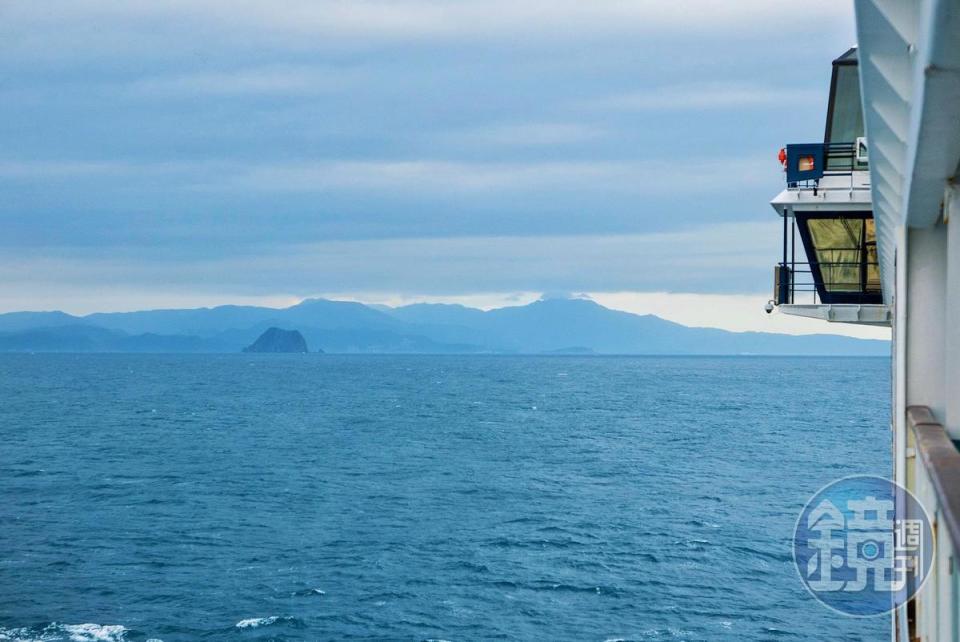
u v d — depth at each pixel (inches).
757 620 1311.5
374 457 3164.4
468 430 4148.6
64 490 2444.6
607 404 5954.7
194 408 5521.7
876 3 253.3
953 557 181.6
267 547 1764.3
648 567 1608.0
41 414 4940.9
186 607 1376.7
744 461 3048.7
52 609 1360.7
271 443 3599.9
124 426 4291.3
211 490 2450.8
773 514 2085.4
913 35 250.1
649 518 2046.0
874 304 761.0
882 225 507.8
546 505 2219.5
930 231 400.8
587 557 1680.6
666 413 5172.2
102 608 1368.1
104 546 1769.2
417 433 4018.2
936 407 405.4
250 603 1395.2
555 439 3754.9
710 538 1828.2
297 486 2527.1
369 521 2023.9
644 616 1336.1
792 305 771.4
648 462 3031.5
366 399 6505.9
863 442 3631.9
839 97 756.6
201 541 1817.2
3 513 2107.5
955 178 301.1
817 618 1316.4
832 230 764.6
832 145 753.0
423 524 1989.4
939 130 238.1
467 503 2255.2
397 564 1632.6
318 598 1423.5
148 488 2481.5
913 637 390.9
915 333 406.6
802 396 6983.3
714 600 1406.3
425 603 1400.1
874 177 409.7
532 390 7795.3
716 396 6924.2
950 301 335.9
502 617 1334.9
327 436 3870.6
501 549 1748.3
